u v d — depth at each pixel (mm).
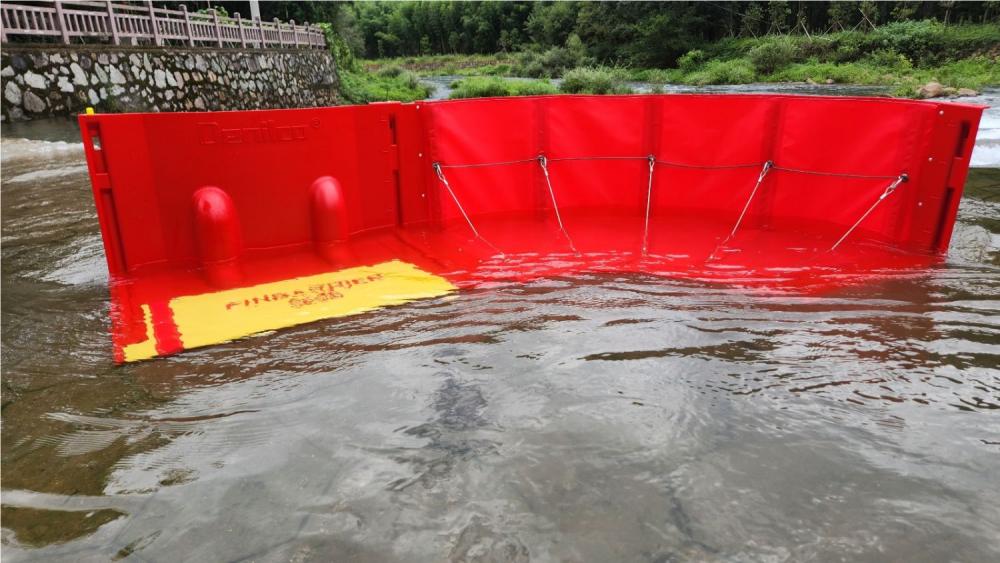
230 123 3555
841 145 3926
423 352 2449
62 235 4426
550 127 4605
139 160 3365
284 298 3156
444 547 1355
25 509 1543
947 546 1346
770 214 4277
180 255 3545
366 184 4164
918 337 2490
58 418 2012
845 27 48469
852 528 1404
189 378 2287
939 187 3527
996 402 1985
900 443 1758
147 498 1577
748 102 4219
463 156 4484
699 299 2988
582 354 2383
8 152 8617
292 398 2096
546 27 77625
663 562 1294
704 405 1978
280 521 1463
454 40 99250
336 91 28750
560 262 3678
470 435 1818
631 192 4684
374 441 1804
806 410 1941
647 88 38625
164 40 15836
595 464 1657
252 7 22594
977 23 41281
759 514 1451
